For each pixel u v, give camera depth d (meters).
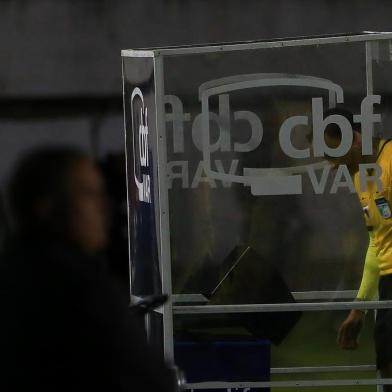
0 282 10.77
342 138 17.47
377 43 17.36
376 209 17.56
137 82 18.27
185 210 17.55
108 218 11.87
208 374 17.78
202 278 17.64
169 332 17.64
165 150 17.42
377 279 17.73
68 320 10.51
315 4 30.09
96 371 10.45
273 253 17.66
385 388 17.92
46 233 10.92
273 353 17.81
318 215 17.61
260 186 17.55
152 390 10.52
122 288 10.98
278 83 17.41
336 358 17.86
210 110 17.42
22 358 10.53
